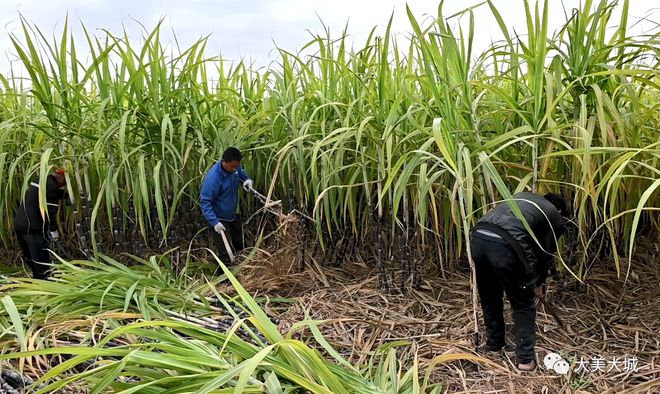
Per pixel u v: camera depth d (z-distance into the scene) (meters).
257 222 4.85
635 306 3.28
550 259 2.67
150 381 1.96
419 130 3.05
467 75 2.86
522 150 3.27
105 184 3.95
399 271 4.02
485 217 2.72
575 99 3.08
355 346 2.89
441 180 3.51
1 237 5.02
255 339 2.26
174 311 3.28
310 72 3.98
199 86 4.45
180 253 4.59
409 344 2.70
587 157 2.53
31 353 1.84
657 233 4.06
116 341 2.76
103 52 3.80
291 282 4.00
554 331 3.03
